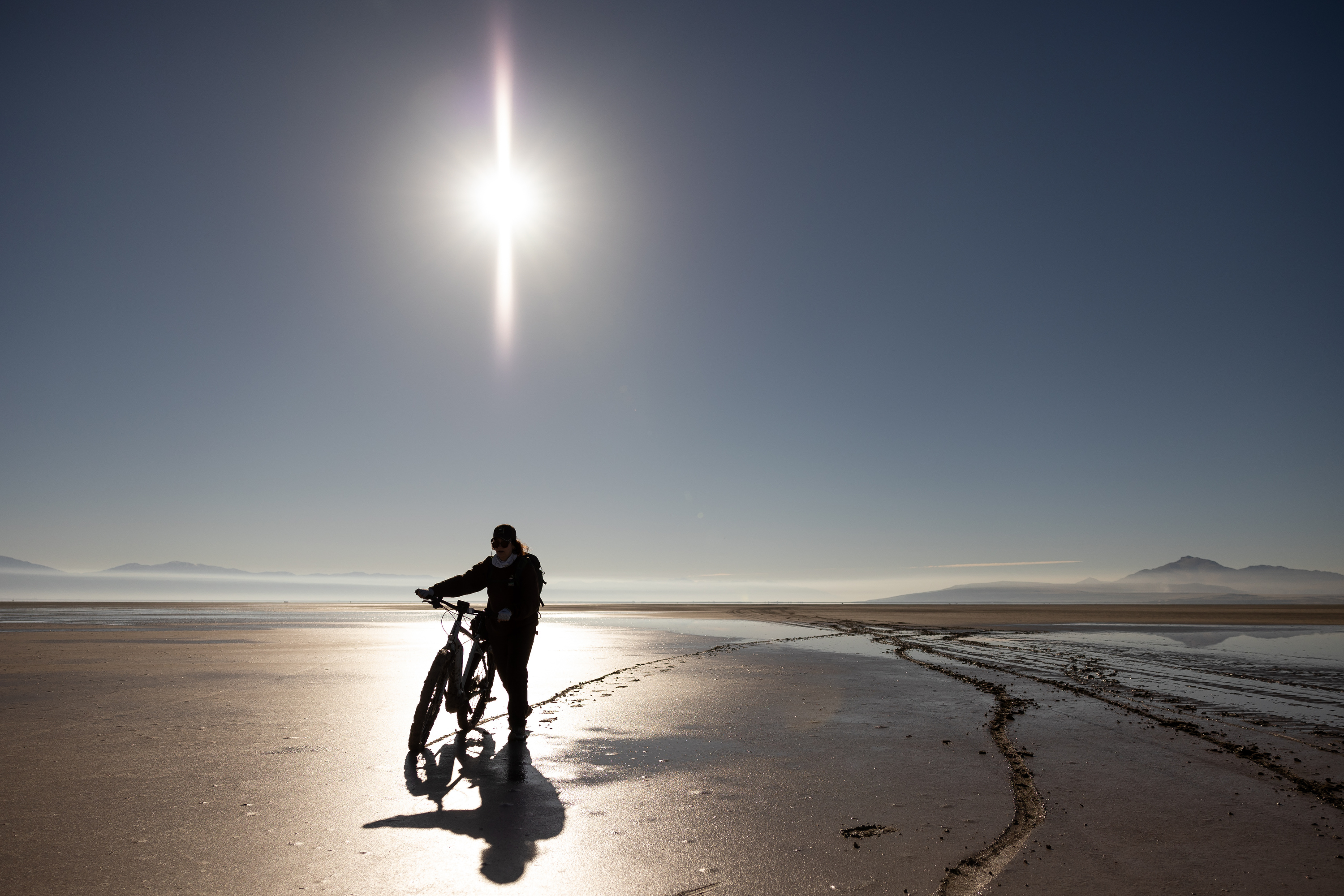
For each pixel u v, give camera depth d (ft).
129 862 12.55
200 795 16.78
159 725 25.17
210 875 11.96
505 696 33.24
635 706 30.45
